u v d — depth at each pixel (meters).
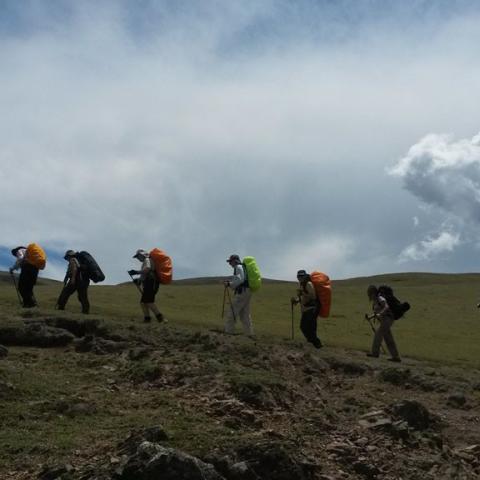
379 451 13.90
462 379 22.00
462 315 47.28
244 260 24.72
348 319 41.88
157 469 10.58
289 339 25.70
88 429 13.17
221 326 29.48
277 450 12.00
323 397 17.81
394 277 96.69
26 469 11.37
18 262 26.20
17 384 15.34
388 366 22.17
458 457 14.91
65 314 23.00
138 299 43.38
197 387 16.39
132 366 17.86
